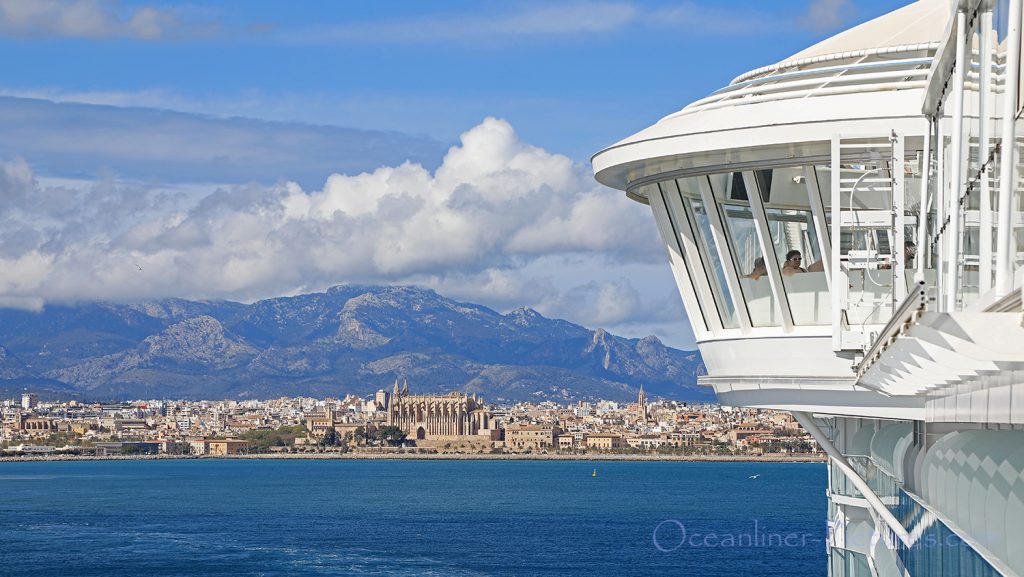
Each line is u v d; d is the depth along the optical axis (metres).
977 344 14.70
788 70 39.88
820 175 37.03
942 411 28.50
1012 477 18.89
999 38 18.06
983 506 20.38
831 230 35.97
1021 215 16.02
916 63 37.34
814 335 37.81
